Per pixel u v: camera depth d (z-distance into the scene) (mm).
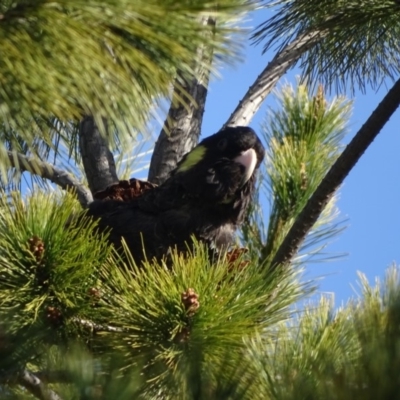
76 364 3498
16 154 3715
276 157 8625
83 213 6742
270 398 3557
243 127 8938
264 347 4430
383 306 3232
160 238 8383
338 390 2971
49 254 5664
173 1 3447
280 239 8297
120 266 7078
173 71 3777
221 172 8719
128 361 5258
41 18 3285
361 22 7574
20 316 5504
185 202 8695
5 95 3363
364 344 3033
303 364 3846
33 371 4961
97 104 3549
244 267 6129
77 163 9828
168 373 4738
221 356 5172
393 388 2887
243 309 5539
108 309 5590
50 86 3361
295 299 5945
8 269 5648
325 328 4699
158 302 5469
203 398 3393
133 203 8688
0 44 3232
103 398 3320
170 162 9344
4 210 5820
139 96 3645
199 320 5418
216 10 3523
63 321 5582
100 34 3416
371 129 6277
